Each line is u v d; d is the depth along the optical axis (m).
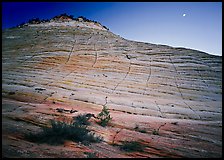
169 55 38.38
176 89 27.28
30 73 28.72
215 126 16.22
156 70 32.72
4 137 10.03
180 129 14.64
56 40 43.78
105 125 14.05
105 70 31.69
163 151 10.65
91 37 47.94
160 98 24.25
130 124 14.84
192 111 20.67
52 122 11.81
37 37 46.03
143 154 10.16
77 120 13.85
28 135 10.69
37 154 8.62
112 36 52.00
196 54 39.38
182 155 10.34
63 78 27.44
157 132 13.62
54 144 10.02
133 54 38.34
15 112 14.61
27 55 36.12
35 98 19.94
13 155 8.20
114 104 20.23
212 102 24.22
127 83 27.61
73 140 10.77
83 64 33.41
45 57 35.34
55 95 21.20
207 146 11.85
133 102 21.30
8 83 24.48
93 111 17.44
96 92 23.66
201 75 31.89
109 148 10.55
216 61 36.66
